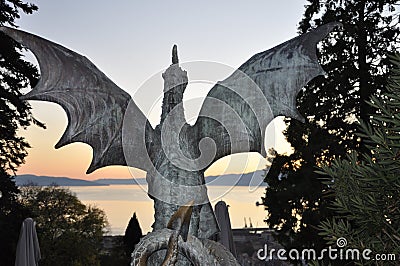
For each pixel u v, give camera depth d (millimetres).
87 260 22438
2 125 16453
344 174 1975
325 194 2113
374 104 1772
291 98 2672
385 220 1817
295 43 2775
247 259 7633
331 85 14125
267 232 11430
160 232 2416
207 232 2711
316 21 14625
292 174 13820
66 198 22625
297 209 13414
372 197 1832
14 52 16109
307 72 2703
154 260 2553
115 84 2795
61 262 22250
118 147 2672
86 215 22906
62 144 2707
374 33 14055
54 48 2730
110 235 22781
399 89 1712
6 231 16078
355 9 14258
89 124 2695
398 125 1669
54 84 2682
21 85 16453
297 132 14297
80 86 2701
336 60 14086
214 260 2414
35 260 8359
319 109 14195
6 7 15516
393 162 1721
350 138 13852
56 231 22625
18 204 16984
